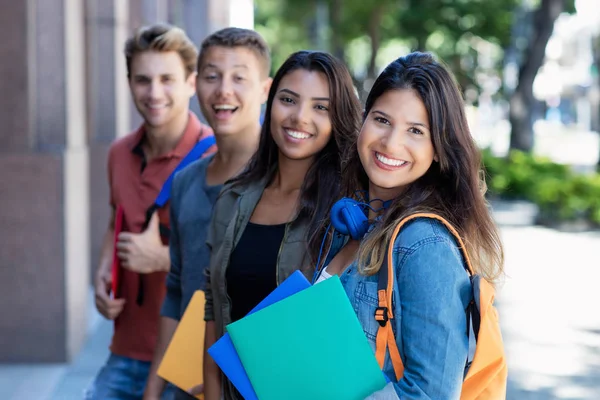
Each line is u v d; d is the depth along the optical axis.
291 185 2.76
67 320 6.68
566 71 62.53
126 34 10.77
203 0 15.09
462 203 2.20
